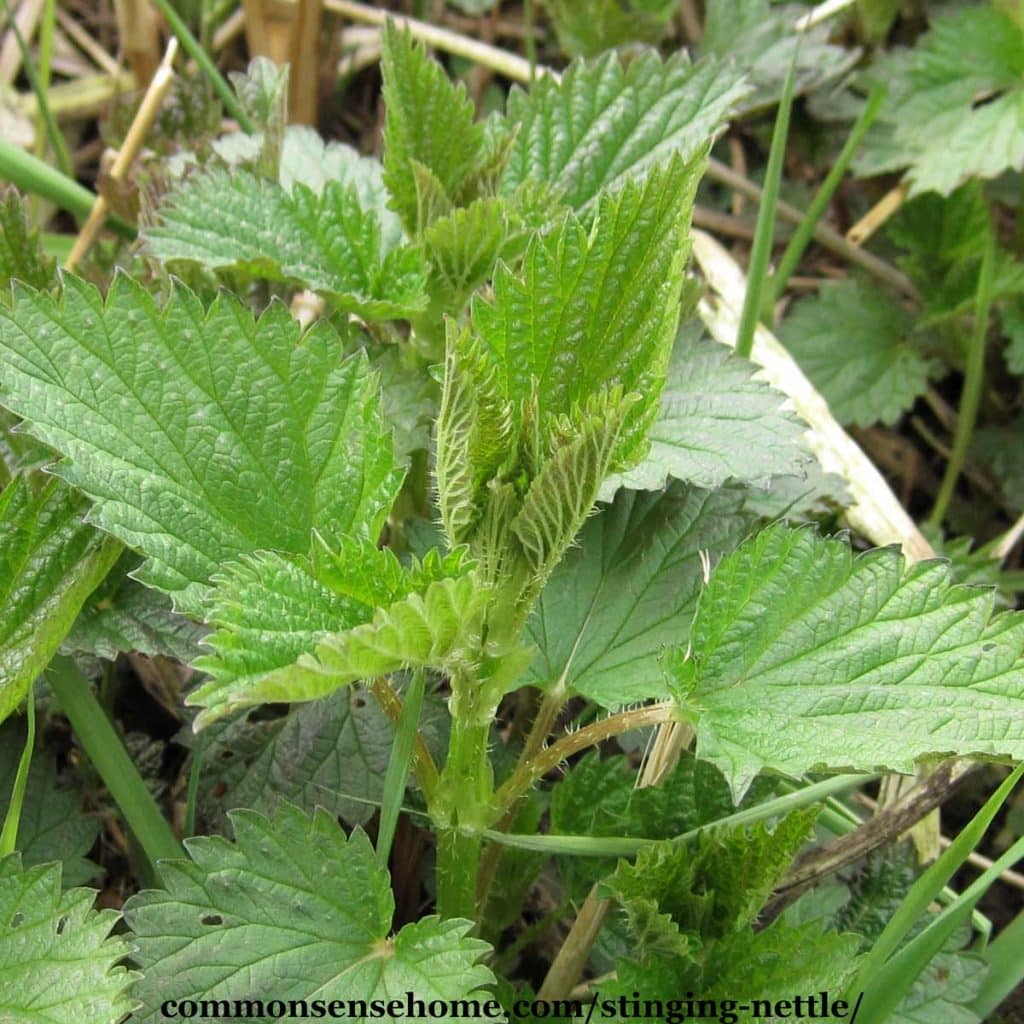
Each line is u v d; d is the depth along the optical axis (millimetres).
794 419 422
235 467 377
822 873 431
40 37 695
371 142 703
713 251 585
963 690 359
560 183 477
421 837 442
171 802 469
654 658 405
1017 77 596
